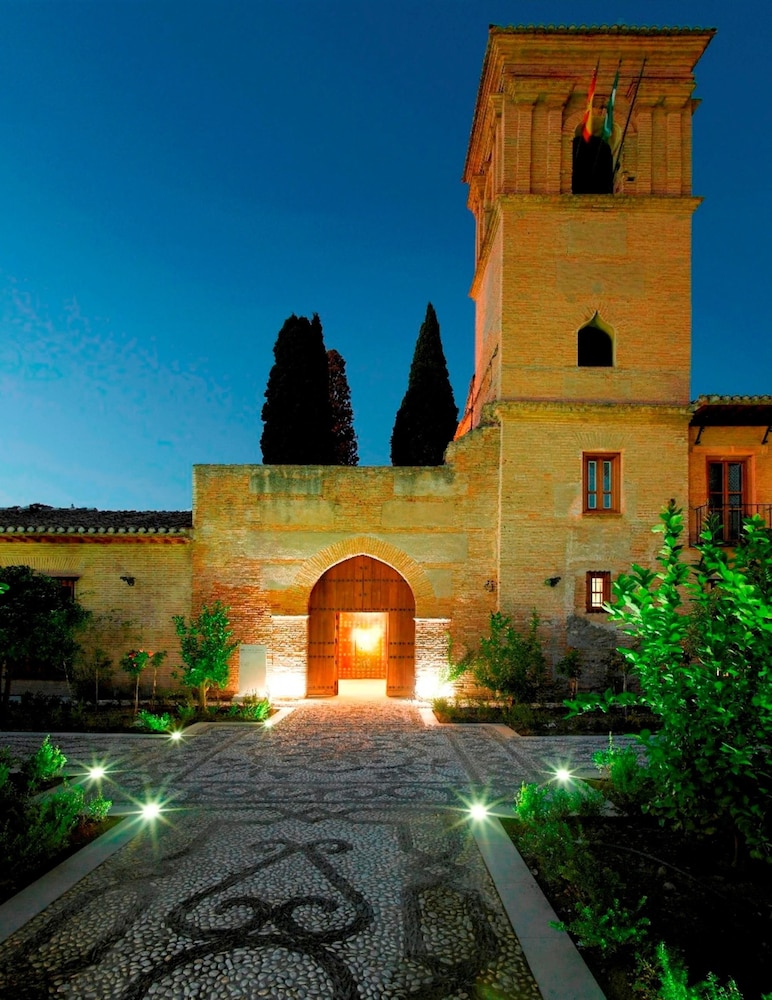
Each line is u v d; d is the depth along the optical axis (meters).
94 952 4.76
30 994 4.28
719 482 16.73
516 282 16.45
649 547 15.96
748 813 4.96
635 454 16.09
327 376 24.66
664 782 5.46
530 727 12.94
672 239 16.55
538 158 16.75
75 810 6.82
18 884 5.79
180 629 14.88
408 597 16.91
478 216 21.52
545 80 16.62
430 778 9.44
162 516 18.48
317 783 9.18
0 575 12.55
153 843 6.89
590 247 16.52
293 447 23.30
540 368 16.33
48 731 12.44
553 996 4.25
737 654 5.07
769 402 15.09
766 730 4.79
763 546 4.96
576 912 5.26
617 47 16.44
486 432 16.53
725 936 4.80
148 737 12.02
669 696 5.20
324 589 16.88
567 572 15.94
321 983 4.43
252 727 13.09
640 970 4.36
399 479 16.58
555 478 16.08
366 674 22.03
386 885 5.91
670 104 16.64
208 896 5.65
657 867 5.96
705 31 16.16
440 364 26.53
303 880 6.00
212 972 4.54
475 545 16.41
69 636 13.45
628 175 16.64
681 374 16.31
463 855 6.61
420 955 4.78
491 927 5.17
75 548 16.58
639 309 16.41
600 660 15.75
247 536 16.55
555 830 6.03
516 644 14.84
